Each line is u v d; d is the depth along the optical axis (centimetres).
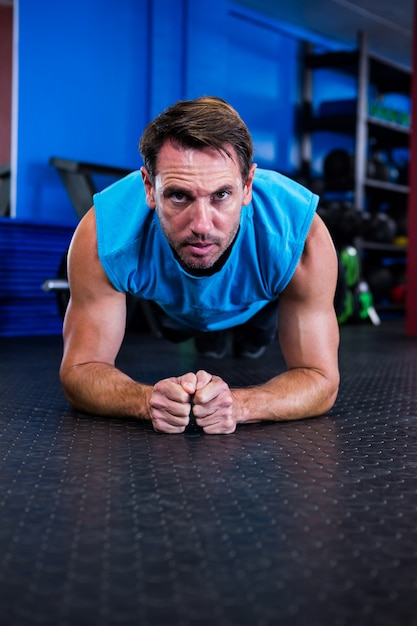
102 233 156
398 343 426
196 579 81
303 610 74
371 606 75
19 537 94
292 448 145
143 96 576
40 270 439
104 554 89
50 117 510
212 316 174
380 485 120
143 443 147
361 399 212
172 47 593
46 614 73
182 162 125
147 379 252
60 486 117
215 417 152
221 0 633
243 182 132
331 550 91
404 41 787
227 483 120
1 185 498
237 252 151
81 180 481
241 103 668
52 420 170
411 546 92
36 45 498
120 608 74
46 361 306
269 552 90
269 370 278
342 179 684
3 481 120
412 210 486
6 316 430
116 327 169
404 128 742
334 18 702
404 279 735
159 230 149
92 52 534
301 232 154
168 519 102
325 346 168
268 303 204
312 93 747
